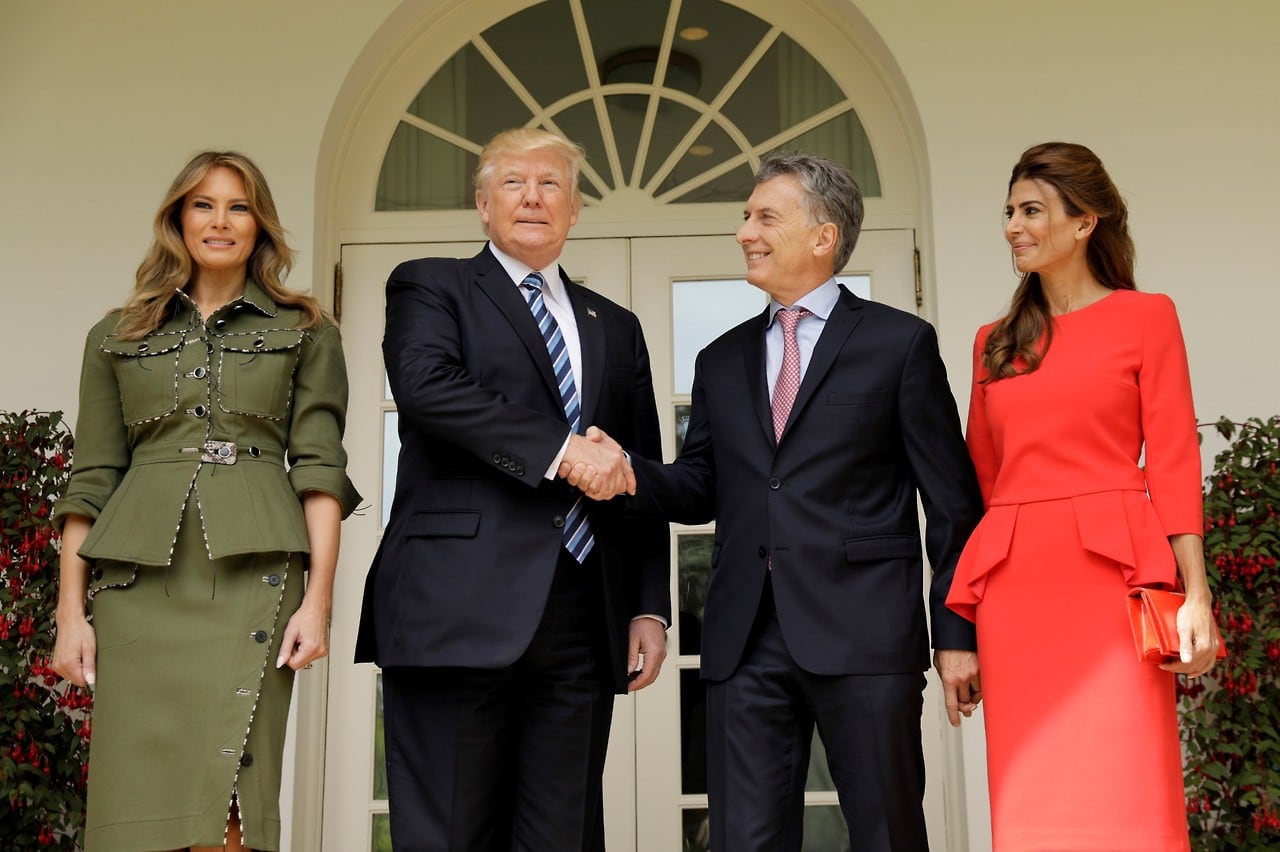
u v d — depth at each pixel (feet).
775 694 7.56
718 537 7.98
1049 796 7.02
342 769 12.29
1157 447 7.23
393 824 7.29
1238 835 10.44
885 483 7.77
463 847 7.20
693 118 13.47
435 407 7.25
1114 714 6.95
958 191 12.57
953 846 11.87
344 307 13.21
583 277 13.17
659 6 13.52
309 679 12.07
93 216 12.79
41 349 12.55
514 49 13.57
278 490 7.30
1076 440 7.34
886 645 7.39
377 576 7.58
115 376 7.50
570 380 7.88
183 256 7.54
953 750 11.94
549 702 7.52
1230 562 10.55
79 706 10.70
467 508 7.36
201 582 7.06
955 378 12.24
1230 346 12.18
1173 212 12.44
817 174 8.17
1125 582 7.07
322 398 7.63
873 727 7.31
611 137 13.42
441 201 13.43
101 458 7.46
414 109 13.55
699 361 8.62
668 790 12.11
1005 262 12.42
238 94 12.98
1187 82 12.66
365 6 13.08
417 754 7.28
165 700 6.87
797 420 7.77
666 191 13.33
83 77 13.03
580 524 7.59
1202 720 10.46
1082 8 12.84
